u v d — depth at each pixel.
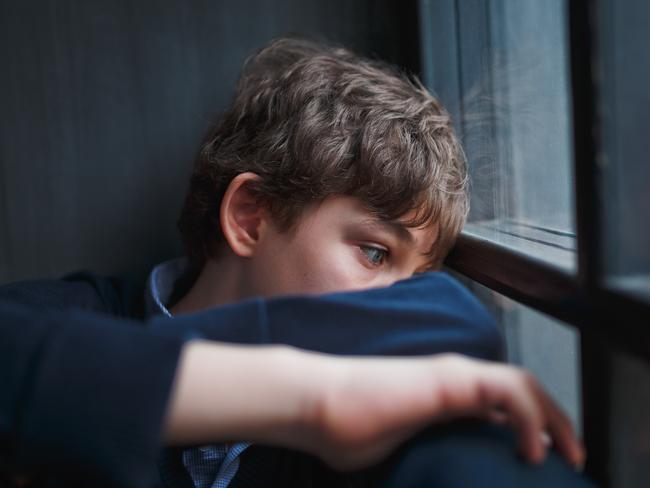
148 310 0.83
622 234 0.40
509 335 0.82
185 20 1.07
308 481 0.67
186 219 0.87
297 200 0.72
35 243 1.09
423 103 0.77
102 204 1.09
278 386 0.38
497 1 0.79
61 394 0.36
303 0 1.07
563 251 0.55
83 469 0.36
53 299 0.78
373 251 0.72
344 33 1.07
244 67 1.00
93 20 1.07
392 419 0.37
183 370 0.38
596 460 0.43
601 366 0.42
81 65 1.07
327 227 0.71
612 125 0.39
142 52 1.07
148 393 0.36
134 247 1.10
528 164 0.72
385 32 1.07
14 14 1.05
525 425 0.37
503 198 0.79
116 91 1.08
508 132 0.78
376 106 0.74
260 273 0.75
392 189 0.70
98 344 0.37
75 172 1.08
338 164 0.71
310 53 0.95
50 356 0.37
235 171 0.79
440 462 0.37
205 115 1.08
